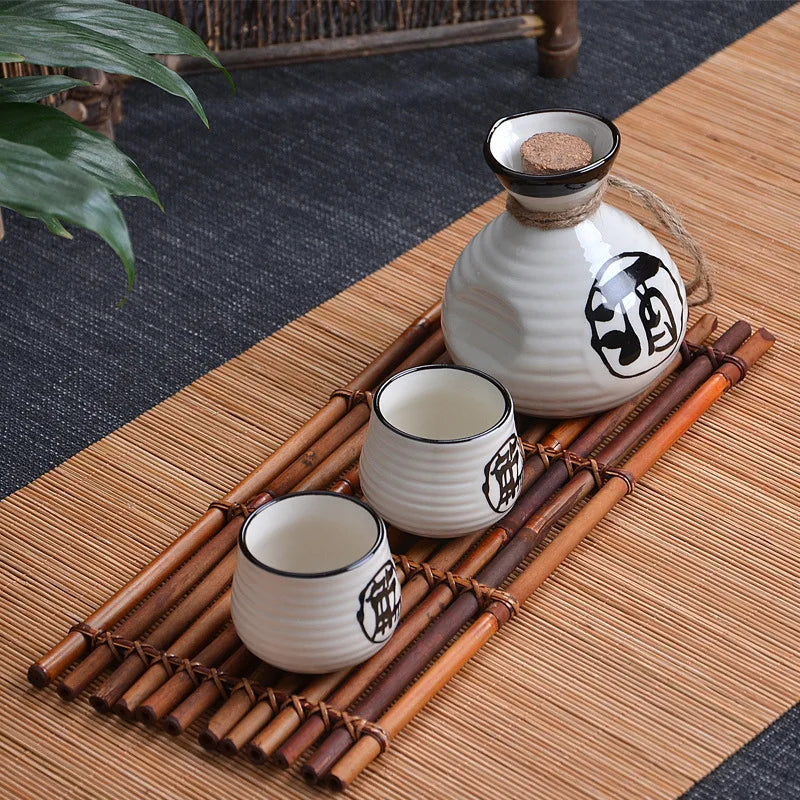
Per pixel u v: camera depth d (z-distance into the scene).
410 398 1.27
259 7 2.13
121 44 1.12
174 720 1.10
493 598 1.20
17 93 1.21
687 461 1.39
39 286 1.76
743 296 1.62
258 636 1.09
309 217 1.89
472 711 1.14
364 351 1.58
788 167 1.88
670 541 1.30
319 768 1.06
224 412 1.49
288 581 1.05
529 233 1.31
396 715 1.10
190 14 2.21
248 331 1.66
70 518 1.35
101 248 1.83
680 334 1.38
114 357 1.63
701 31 2.30
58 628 1.23
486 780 1.08
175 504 1.37
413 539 1.28
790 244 1.72
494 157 1.27
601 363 1.32
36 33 1.08
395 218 1.88
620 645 1.19
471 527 1.22
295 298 1.72
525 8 2.20
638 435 1.38
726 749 1.10
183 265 1.79
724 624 1.21
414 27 2.22
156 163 2.01
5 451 1.47
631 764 1.09
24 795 1.08
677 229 1.42
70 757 1.10
